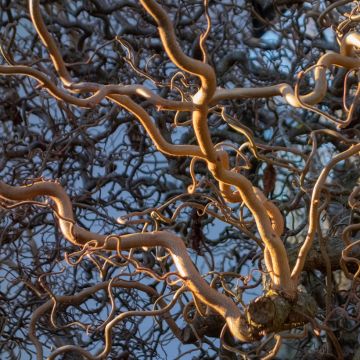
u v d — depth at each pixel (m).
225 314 3.22
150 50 6.06
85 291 4.15
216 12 6.33
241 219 3.83
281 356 5.86
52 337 5.36
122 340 5.27
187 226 5.46
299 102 3.09
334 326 5.04
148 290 4.35
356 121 5.92
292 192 5.98
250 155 5.72
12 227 5.32
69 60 6.00
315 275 5.06
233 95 3.18
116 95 3.04
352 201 3.50
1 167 5.44
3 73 2.81
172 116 5.77
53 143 5.17
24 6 6.12
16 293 5.19
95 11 5.91
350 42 3.30
